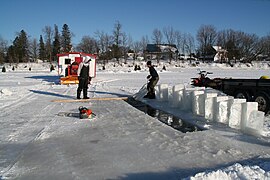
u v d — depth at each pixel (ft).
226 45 298.76
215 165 16.31
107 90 59.11
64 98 46.16
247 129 23.12
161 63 269.44
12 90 58.08
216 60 294.46
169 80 88.28
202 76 44.57
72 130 24.64
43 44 308.40
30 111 33.99
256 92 32.40
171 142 20.74
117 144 20.45
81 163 16.92
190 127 25.79
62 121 28.32
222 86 38.32
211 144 20.16
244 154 18.07
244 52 295.69
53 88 63.46
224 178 13.76
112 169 15.98
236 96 35.70
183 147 19.56
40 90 58.85
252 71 166.81
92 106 37.63
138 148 19.49
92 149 19.44
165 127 25.35
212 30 307.78
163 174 15.25
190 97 33.06
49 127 25.79
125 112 32.96
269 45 297.12
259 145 19.86
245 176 13.94
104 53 270.67
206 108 28.22
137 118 29.40
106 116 30.63
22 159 17.70
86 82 44.24
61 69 82.33
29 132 24.06
